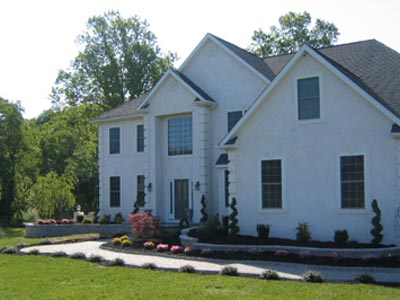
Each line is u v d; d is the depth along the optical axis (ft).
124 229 88.48
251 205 65.21
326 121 60.39
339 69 59.47
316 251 52.60
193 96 87.04
